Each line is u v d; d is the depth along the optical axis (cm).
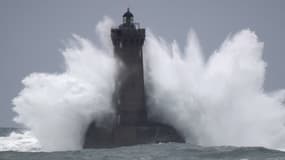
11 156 16338
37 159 15800
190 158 15875
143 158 15900
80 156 16400
